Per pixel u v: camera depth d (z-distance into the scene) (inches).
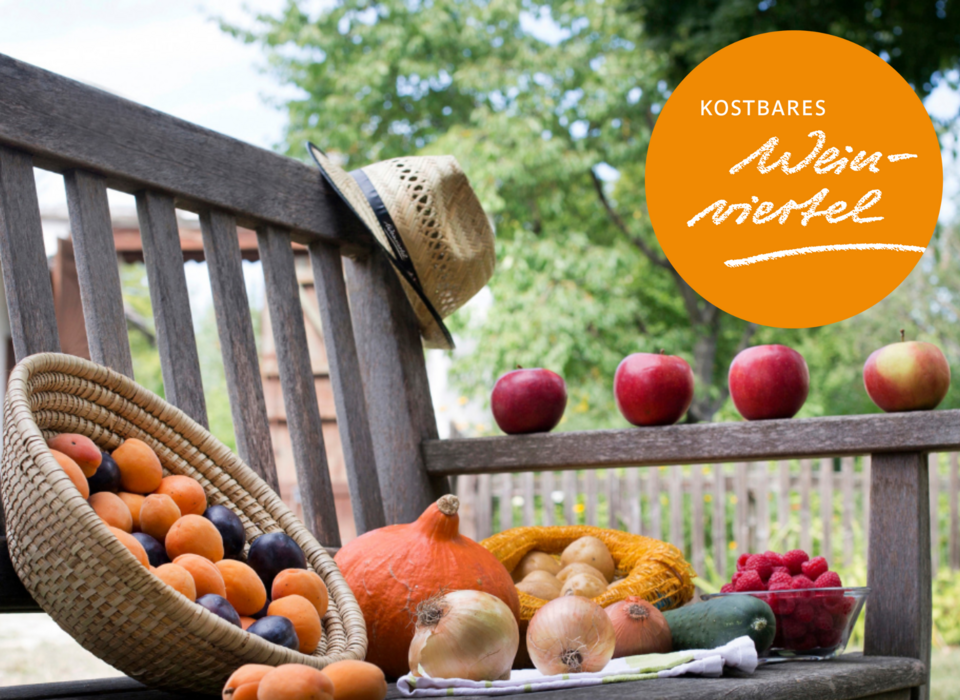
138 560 31.2
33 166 44.0
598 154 340.8
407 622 45.3
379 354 66.7
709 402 369.1
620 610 46.8
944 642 167.5
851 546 185.8
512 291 316.5
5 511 34.9
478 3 371.6
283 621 34.7
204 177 53.1
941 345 440.1
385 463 65.8
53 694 40.2
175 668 32.6
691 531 204.4
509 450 63.5
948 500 203.6
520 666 50.7
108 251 46.9
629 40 354.0
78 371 39.9
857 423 56.1
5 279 41.9
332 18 378.0
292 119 382.3
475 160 323.6
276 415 136.1
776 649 50.6
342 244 64.3
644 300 378.9
